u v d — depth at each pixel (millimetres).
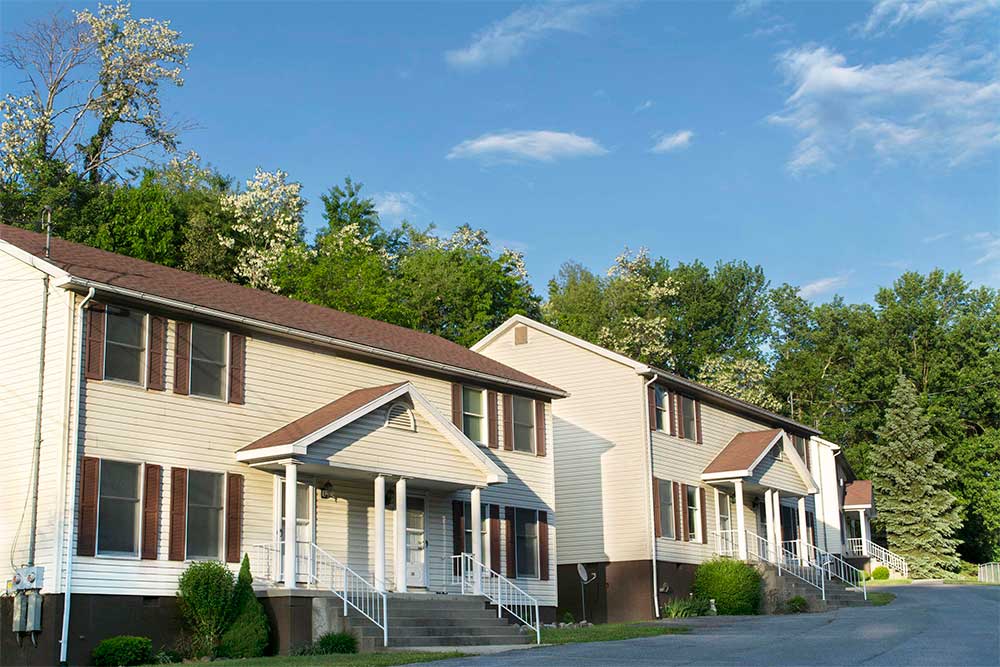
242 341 24656
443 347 33250
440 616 24969
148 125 55500
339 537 25984
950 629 24938
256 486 24312
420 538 28391
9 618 20875
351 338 27453
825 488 58781
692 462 40219
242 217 55438
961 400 72375
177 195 55812
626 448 37875
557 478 39188
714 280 81375
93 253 25234
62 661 19953
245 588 22453
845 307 80875
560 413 39594
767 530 41438
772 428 48594
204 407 23531
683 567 38094
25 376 21812
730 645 22453
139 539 21766
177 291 23953
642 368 37812
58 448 20844
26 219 46656
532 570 32250
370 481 27094
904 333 75625
